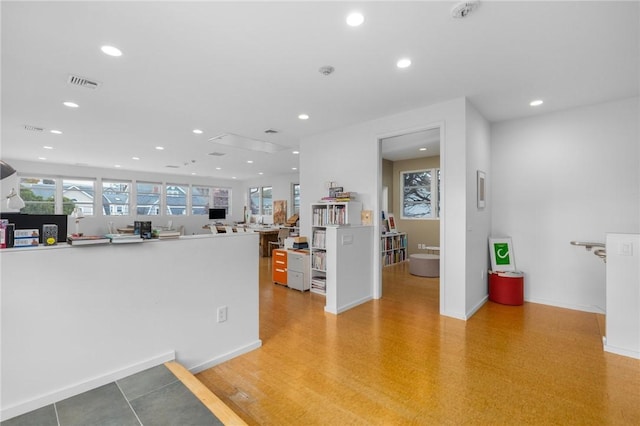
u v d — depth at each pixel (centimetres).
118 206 928
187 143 564
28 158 723
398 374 229
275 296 452
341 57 253
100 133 489
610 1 184
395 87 313
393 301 422
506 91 324
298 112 390
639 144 342
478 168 388
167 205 1030
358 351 269
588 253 374
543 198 405
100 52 242
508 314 364
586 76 288
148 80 294
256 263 282
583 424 174
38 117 404
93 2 182
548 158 400
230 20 202
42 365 171
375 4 187
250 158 725
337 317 358
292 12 194
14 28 208
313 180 501
